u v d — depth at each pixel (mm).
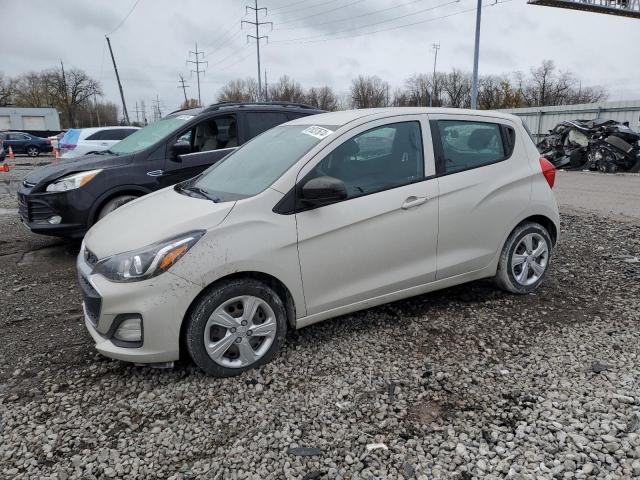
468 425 2828
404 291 3975
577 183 14023
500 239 4395
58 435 2791
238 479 2457
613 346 3695
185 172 6492
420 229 3916
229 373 3342
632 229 7637
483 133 4363
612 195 11711
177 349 3186
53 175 6012
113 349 3186
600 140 16516
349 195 3652
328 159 3625
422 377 3328
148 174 6250
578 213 9281
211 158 6637
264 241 3316
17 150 32781
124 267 3123
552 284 5012
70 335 4059
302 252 3455
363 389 3201
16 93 85188
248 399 3111
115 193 6125
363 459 2576
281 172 3557
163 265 3082
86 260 3529
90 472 2510
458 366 3457
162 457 2617
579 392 3104
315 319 3650
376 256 3758
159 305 3082
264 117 7055
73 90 81375
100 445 2715
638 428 2727
